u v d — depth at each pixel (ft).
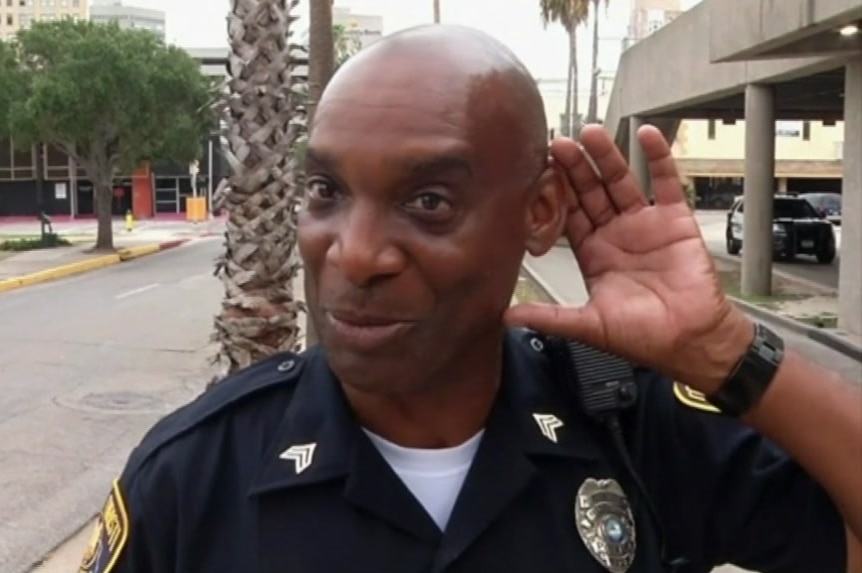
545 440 3.72
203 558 3.64
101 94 73.72
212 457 3.73
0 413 25.54
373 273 3.25
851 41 35.09
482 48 3.47
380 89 3.31
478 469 3.60
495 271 3.46
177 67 77.25
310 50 20.43
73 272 65.72
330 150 3.32
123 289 55.67
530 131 3.53
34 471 20.62
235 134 16.02
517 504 3.63
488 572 3.53
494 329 3.65
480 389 3.67
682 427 4.06
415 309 3.31
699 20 57.06
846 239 37.81
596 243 3.91
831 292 51.80
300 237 3.46
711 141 154.81
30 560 16.17
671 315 3.70
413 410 3.62
